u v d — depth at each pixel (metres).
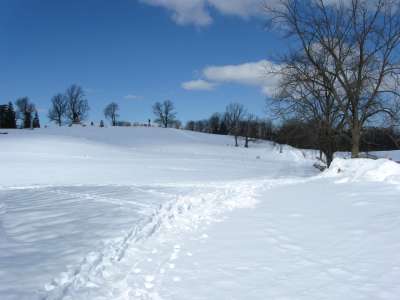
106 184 20.17
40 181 22.67
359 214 8.67
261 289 5.25
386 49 19.36
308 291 5.12
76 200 12.91
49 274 5.62
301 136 22.64
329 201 10.49
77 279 5.52
